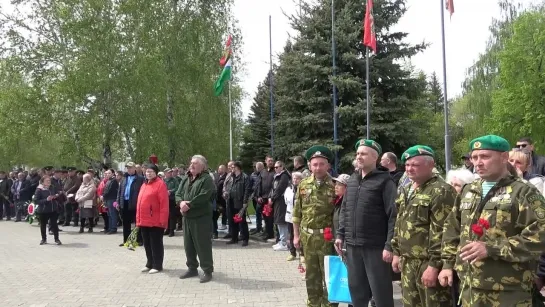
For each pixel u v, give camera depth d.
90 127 21.09
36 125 21.70
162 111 21.86
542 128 28.86
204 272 7.95
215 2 24.48
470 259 3.07
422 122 20.50
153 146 21.42
